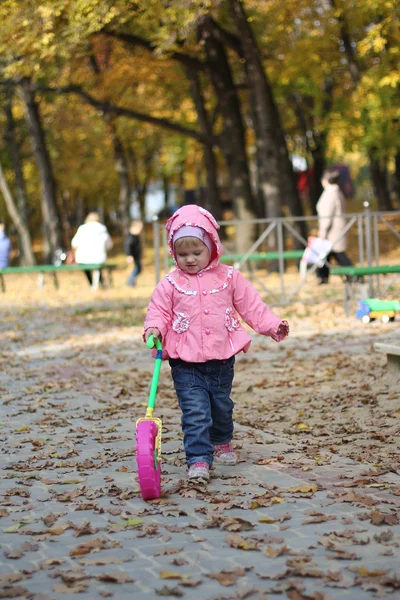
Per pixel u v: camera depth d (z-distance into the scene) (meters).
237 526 4.86
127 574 4.27
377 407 8.23
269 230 18.34
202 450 5.95
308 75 25.33
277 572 4.21
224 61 29.08
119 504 5.47
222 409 6.21
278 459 6.47
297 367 10.82
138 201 56.88
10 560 4.52
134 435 7.53
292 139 40.78
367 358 11.05
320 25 23.78
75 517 5.25
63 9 19.86
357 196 72.50
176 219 6.18
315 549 4.51
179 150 41.16
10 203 40.72
